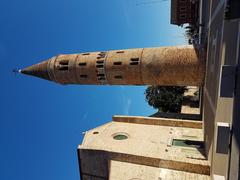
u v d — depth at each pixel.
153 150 22.45
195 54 23.77
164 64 24.53
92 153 22.84
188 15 46.91
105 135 26.05
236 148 11.17
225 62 13.17
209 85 20.08
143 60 25.31
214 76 17.16
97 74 27.28
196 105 48.03
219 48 15.16
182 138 24.81
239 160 10.73
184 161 20.09
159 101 49.00
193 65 23.66
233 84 11.38
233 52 11.77
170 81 25.12
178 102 48.25
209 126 19.58
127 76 26.12
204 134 23.30
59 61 29.36
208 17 21.97
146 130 26.84
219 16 15.34
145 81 25.89
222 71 11.58
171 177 20.02
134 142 24.20
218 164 15.12
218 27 15.75
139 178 20.64
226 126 12.20
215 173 15.88
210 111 19.12
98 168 22.70
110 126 28.48
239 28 10.68
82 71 27.86
